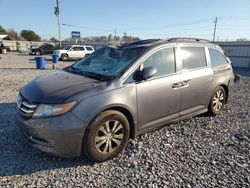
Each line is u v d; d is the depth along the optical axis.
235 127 5.00
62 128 3.16
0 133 4.40
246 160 3.64
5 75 12.19
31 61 23.72
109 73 3.86
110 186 2.97
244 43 24.53
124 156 3.70
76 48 27.64
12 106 6.14
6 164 3.40
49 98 3.28
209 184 3.04
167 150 3.90
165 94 4.18
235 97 7.99
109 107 3.45
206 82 5.06
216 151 3.91
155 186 2.98
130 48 4.35
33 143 3.42
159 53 4.23
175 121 4.61
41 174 3.20
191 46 4.90
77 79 3.79
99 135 3.45
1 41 51.81
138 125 3.92
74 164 3.45
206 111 5.37
